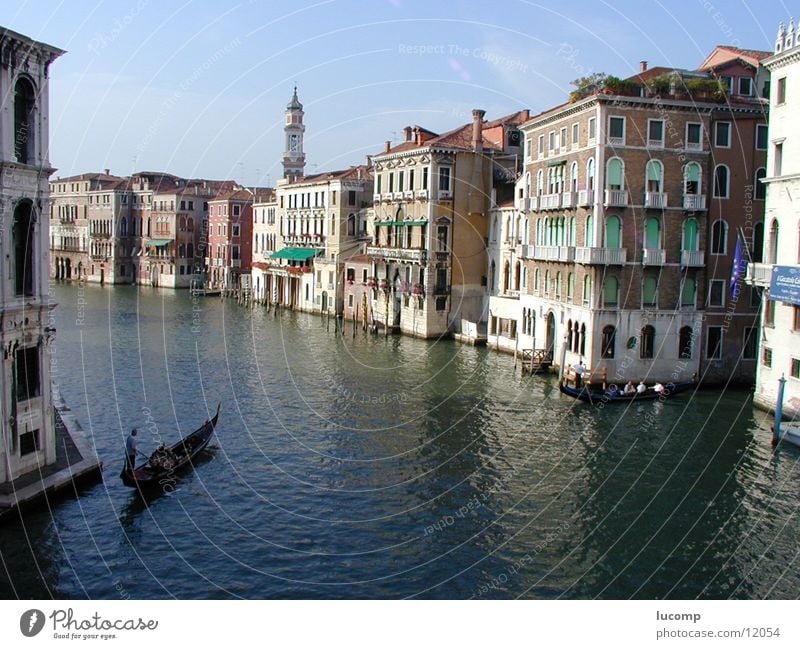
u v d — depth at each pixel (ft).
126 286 361.92
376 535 73.05
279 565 66.49
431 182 196.54
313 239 264.31
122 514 74.90
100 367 149.59
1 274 69.41
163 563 65.92
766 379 117.80
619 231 132.98
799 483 86.58
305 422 112.06
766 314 118.73
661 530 74.38
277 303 286.66
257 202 315.78
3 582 61.52
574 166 142.72
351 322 237.45
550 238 154.40
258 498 81.51
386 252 213.87
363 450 98.73
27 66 71.26
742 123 134.82
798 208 110.63
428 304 199.21
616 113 131.44
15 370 72.90
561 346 145.07
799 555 69.21
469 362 162.91
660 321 134.62
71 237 398.62
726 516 77.66
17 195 71.00
